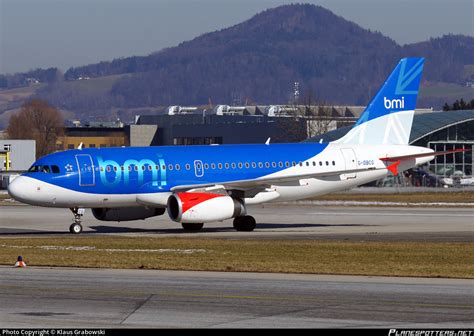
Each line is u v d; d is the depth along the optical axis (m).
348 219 165.25
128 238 126.06
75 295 70.56
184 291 72.69
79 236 131.75
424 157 156.50
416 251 105.25
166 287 74.94
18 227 150.75
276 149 149.62
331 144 153.50
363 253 102.62
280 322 60.31
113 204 138.88
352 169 151.12
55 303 67.06
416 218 167.12
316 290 73.38
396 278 81.38
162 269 87.62
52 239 123.50
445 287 75.25
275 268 87.81
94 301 67.88
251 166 146.38
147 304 66.69
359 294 71.31
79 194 135.50
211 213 135.50
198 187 139.38
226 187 140.38
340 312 63.66
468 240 122.62
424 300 68.50
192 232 140.25
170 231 142.38
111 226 152.62
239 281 78.69
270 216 172.62
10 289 73.62
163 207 142.12
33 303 67.06
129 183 137.75
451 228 145.38
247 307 65.56
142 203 139.62
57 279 79.75
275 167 148.00
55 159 136.12
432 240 122.56
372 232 137.75
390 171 153.25
